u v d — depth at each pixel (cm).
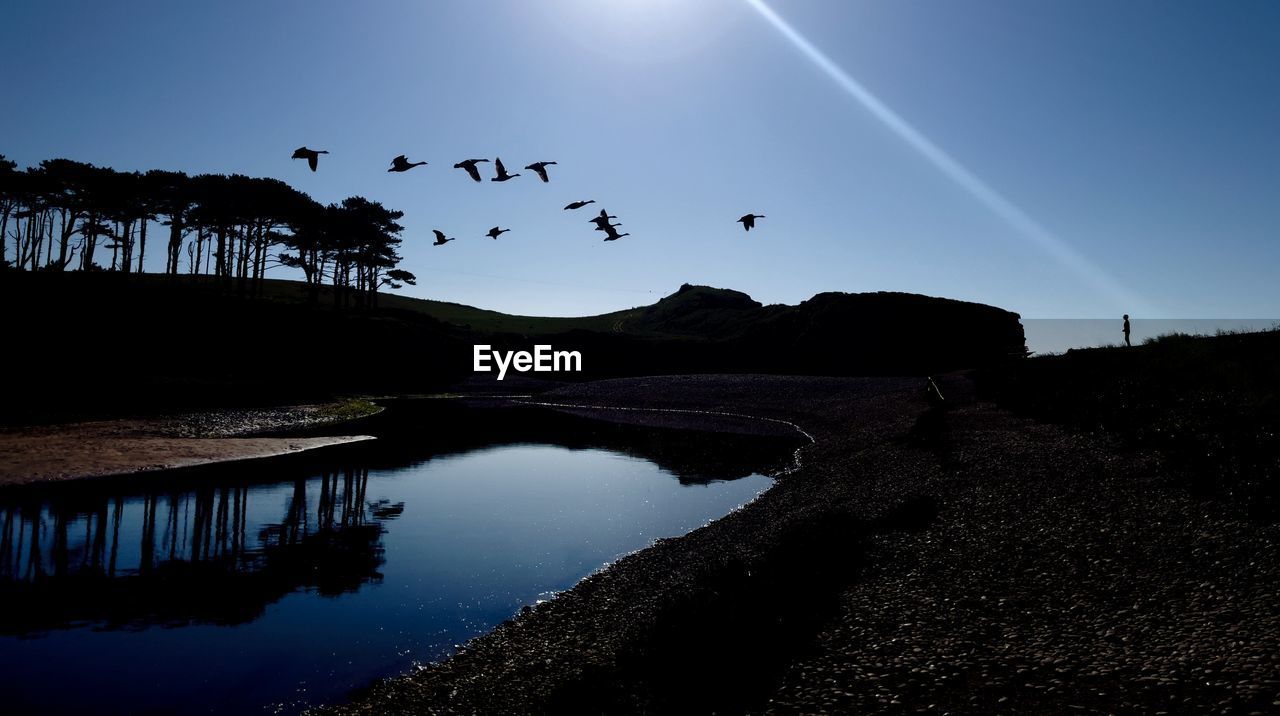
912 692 966
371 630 1520
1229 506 1564
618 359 11769
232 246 9119
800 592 1435
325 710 1155
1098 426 2803
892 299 11744
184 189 8031
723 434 5666
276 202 8556
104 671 1308
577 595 1728
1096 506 1783
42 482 3028
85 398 5372
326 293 11925
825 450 4234
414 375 9438
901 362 10350
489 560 2080
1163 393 2970
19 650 1405
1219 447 2030
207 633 1500
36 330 6266
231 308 8206
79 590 1777
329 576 1916
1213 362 3238
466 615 1616
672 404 8119
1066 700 873
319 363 8388
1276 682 813
